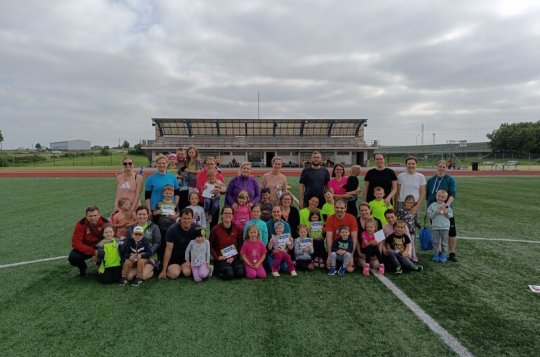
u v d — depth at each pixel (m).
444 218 5.93
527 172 33.34
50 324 3.73
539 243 7.21
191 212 5.14
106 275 4.93
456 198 14.20
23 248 6.80
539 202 13.05
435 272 5.46
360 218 5.86
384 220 6.14
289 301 4.36
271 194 6.47
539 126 73.00
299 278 5.23
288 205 5.88
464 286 4.86
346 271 5.48
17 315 3.94
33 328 3.64
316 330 3.62
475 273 5.41
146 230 5.16
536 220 9.63
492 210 11.30
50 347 3.28
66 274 5.34
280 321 3.81
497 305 4.24
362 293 4.62
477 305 4.24
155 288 4.79
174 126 50.25
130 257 4.95
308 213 5.95
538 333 3.58
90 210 5.19
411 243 5.73
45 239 7.49
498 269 5.60
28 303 4.27
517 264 5.86
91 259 6.05
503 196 14.85
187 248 5.14
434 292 4.65
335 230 5.61
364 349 3.27
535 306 4.21
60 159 59.91
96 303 4.27
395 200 6.54
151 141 50.44
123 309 4.10
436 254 6.08
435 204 6.02
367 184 6.60
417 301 4.35
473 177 27.25
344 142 51.09
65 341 3.38
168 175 5.99
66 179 24.66
